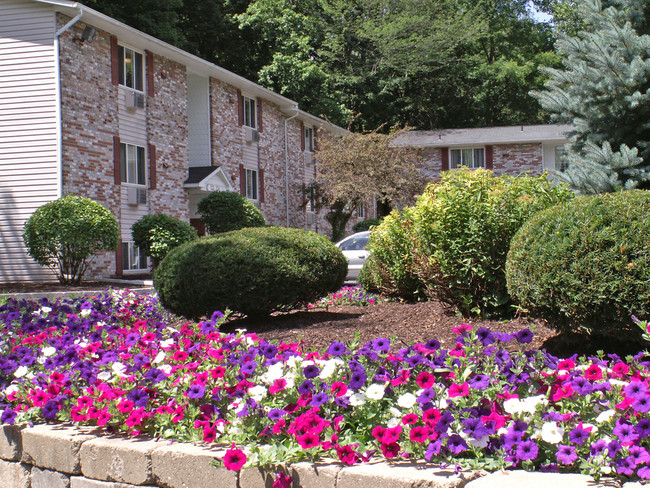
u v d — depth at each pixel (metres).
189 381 4.09
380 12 45.66
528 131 35.25
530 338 3.83
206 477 3.33
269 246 9.08
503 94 48.34
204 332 5.64
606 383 3.32
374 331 7.91
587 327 5.73
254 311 9.09
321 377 3.64
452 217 7.82
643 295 5.35
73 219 15.43
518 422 3.00
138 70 20.23
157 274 9.27
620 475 2.70
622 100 11.05
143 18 28.80
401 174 29.91
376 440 3.26
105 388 4.14
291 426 3.32
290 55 37.09
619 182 10.76
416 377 3.59
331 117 38.09
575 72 11.27
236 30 37.31
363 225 32.78
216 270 8.77
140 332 6.12
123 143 19.30
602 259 5.54
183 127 22.39
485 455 3.05
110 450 3.64
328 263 9.48
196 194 24.70
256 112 27.91
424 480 2.80
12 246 16.89
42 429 4.02
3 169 16.89
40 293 13.30
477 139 34.97
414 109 46.69
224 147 25.14
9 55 16.86
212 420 3.69
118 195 18.89
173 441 3.64
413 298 10.75
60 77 16.67
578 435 2.92
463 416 3.13
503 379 3.62
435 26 44.41
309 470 3.07
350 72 43.88
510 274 6.32
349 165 29.38
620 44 10.86
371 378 3.68
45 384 4.54
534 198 7.69
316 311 10.16
